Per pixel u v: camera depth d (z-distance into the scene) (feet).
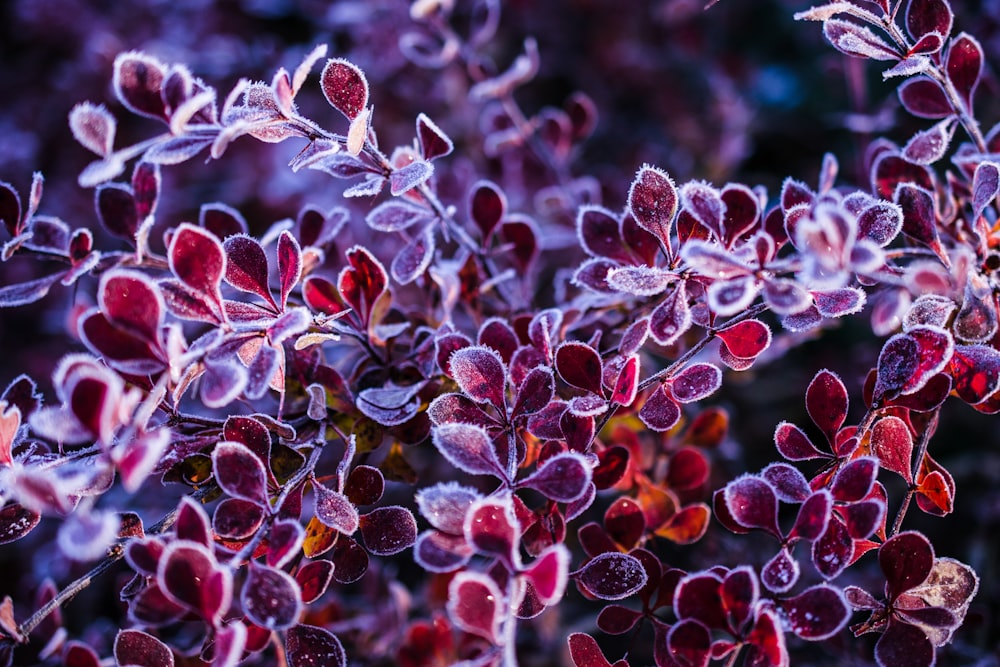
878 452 1.61
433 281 1.87
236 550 1.56
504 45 3.89
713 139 3.51
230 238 1.60
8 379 3.46
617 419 1.83
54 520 2.87
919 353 1.56
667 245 1.61
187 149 1.57
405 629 2.01
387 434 1.76
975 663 1.96
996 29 2.47
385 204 1.77
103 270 1.75
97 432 1.44
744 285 1.48
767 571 1.52
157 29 4.05
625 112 3.89
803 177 3.26
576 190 2.26
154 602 1.50
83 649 1.61
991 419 2.56
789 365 2.67
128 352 1.50
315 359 1.74
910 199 1.63
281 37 3.92
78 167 3.73
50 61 4.34
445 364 1.67
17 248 1.70
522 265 1.88
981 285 1.61
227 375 1.48
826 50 3.20
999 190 1.61
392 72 3.38
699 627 1.51
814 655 2.06
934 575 1.56
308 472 1.59
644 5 3.93
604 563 1.59
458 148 3.29
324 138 1.62
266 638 1.59
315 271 2.09
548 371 1.59
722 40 3.91
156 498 2.34
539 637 2.22
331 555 1.63
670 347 1.82
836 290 1.56
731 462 2.52
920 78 1.76
